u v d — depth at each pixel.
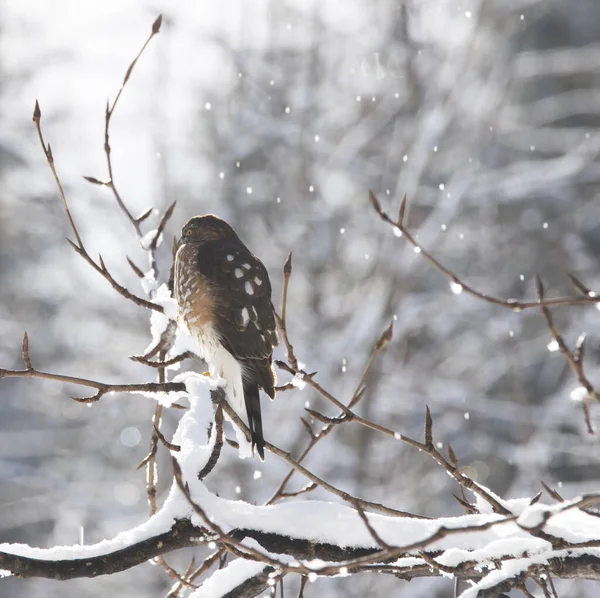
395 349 14.55
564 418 14.29
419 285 16.62
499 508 4.16
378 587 12.48
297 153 16.28
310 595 12.52
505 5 16.88
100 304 17.02
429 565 3.92
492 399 16.39
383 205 15.45
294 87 16.39
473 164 16.33
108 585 16.97
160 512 3.88
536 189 16.89
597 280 17.11
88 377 17.36
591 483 14.30
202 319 5.60
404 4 16.05
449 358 16.52
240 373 5.54
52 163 4.67
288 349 4.38
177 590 4.41
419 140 14.48
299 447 13.18
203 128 16.78
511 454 14.80
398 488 14.20
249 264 5.82
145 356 5.29
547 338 16.47
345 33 16.75
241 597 4.01
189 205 16.30
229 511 3.93
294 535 3.93
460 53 15.60
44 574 3.66
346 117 16.69
